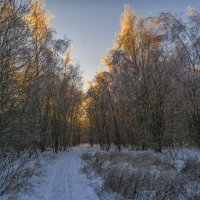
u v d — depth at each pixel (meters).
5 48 11.38
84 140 111.44
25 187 10.80
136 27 26.81
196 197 7.74
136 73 27.14
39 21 21.03
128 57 27.23
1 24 11.36
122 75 28.47
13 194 9.63
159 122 25.89
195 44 20.94
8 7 11.62
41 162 20.34
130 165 16.11
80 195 9.98
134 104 28.89
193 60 21.31
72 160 24.95
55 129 37.66
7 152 10.84
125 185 9.12
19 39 12.06
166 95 26.17
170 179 8.96
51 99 34.81
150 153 22.36
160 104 26.25
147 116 27.02
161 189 8.17
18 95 12.13
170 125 25.67
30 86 13.32
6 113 11.24
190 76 21.67
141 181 9.47
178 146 21.67
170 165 14.28
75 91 45.03
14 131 11.80
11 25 11.49
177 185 8.47
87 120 69.50
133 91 27.92
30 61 13.44
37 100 14.36
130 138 42.19
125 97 31.75
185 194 8.08
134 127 35.66
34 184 11.84
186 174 10.12
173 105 26.06
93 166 16.95
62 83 38.59
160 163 15.65
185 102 23.48
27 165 16.31
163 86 26.06
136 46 26.89
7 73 11.48
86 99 50.28
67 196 9.95
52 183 12.55
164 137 24.84
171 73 23.98
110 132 48.31
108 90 39.69
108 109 44.47
